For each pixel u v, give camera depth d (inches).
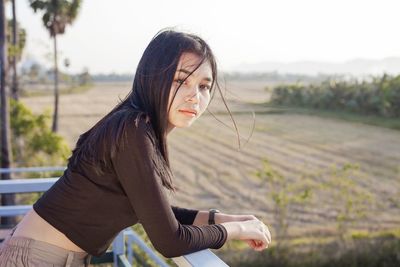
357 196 708.0
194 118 58.6
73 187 55.7
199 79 56.9
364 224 595.8
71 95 3344.0
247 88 3535.9
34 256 56.8
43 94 3235.7
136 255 279.9
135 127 52.7
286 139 1461.6
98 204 55.2
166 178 55.2
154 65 55.8
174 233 52.3
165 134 57.6
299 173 990.4
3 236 95.3
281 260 494.0
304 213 637.3
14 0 786.2
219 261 51.0
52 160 695.1
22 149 694.5
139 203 52.7
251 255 492.1
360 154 1185.4
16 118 699.4
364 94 1838.1
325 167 1047.0
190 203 804.6
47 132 713.0
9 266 57.3
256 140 1472.7
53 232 57.0
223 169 1089.4
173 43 55.9
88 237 56.2
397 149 1232.2
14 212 87.0
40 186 80.9
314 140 1418.6
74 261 58.2
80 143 60.4
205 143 1501.0
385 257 506.0
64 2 1003.3
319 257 498.9
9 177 548.4
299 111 2063.2
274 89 2422.5
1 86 544.4
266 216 698.8
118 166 53.0
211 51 58.2
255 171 1047.6
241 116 1947.6
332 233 558.3
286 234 556.1
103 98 3102.9
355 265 498.9
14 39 795.4
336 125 1679.4
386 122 1638.8
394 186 818.8
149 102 56.4
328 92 2041.1
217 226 56.7
